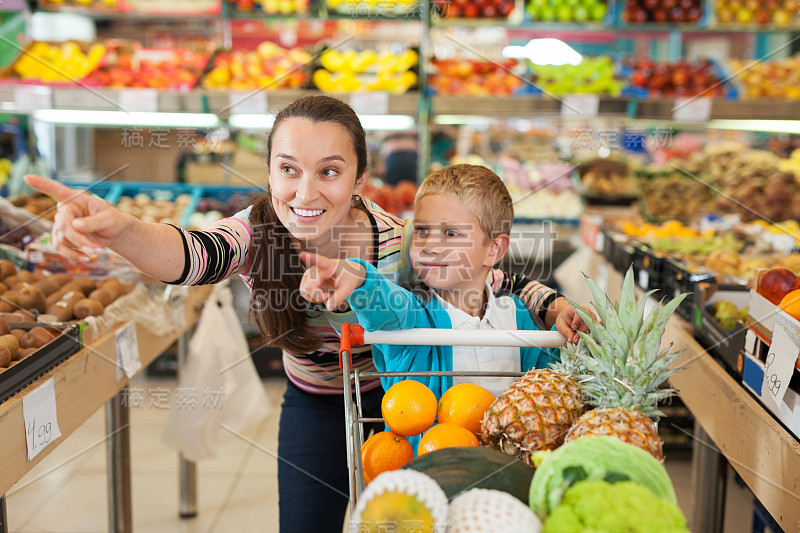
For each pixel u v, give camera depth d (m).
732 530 2.04
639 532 0.69
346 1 3.73
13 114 3.59
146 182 3.21
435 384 1.20
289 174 1.13
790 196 3.30
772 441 1.16
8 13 3.68
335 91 3.52
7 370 1.28
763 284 1.32
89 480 2.51
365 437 1.52
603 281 2.67
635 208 3.48
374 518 0.75
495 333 1.08
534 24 3.97
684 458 2.38
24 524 2.23
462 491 0.82
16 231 2.14
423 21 3.65
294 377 1.50
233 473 2.55
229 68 3.56
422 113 3.62
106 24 4.14
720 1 3.99
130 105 3.35
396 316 1.08
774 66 3.81
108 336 1.66
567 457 0.77
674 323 1.78
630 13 4.00
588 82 3.80
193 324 2.21
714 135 4.18
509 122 4.07
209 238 1.10
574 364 1.05
